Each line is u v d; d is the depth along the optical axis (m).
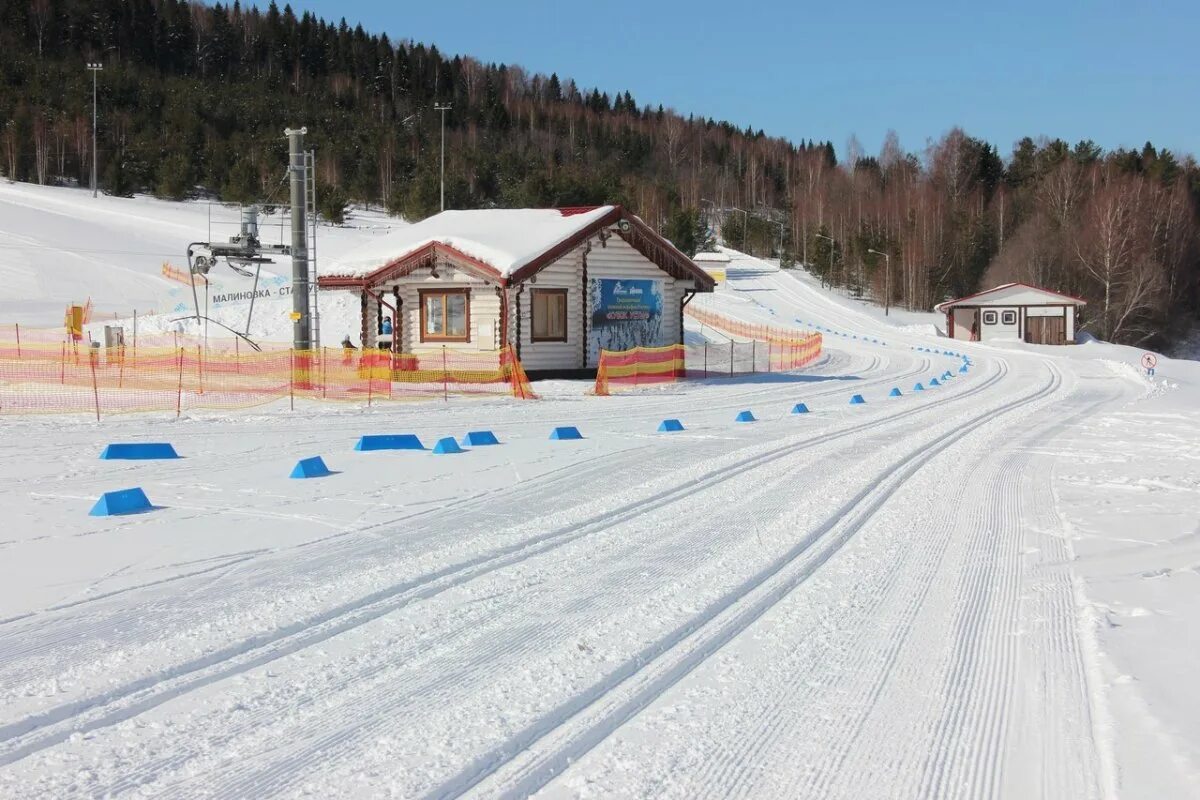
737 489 11.45
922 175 131.88
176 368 28.33
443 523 9.48
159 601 6.81
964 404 24.70
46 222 74.81
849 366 42.22
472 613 6.58
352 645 5.93
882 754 4.51
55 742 4.55
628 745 4.59
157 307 49.44
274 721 4.79
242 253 34.12
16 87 124.19
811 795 4.12
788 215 150.62
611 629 6.24
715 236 134.50
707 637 6.13
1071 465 13.91
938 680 5.44
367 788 4.11
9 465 12.91
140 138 113.62
